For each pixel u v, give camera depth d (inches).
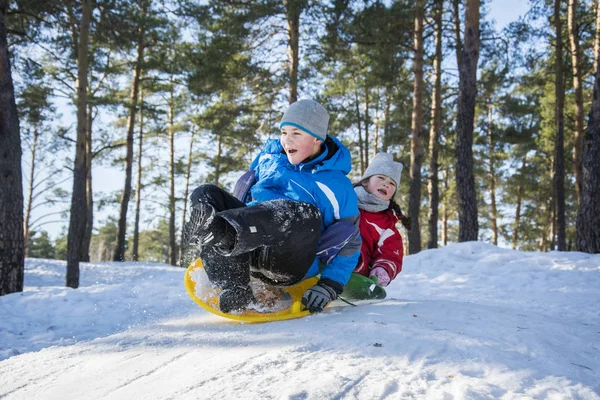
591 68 740.7
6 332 195.8
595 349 94.3
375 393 63.9
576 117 698.2
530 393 66.6
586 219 371.9
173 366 77.0
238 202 107.0
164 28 637.3
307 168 110.3
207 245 93.1
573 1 677.9
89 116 802.8
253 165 121.3
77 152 418.0
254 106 729.0
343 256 109.7
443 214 1403.8
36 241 1966.0
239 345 84.6
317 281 118.0
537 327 101.0
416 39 641.0
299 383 66.2
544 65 750.5
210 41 682.2
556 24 666.8
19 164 308.0
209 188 99.0
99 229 1738.4
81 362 83.5
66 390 72.3
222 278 101.8
